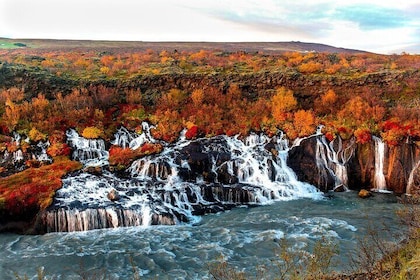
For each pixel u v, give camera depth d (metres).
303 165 39.25
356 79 51.06
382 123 41.31
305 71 55.47
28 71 50.25
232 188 34.31
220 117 45.81
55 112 44.38
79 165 36.97
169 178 35.44
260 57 68.44
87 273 21.45
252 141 42.06
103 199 30.52
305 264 20.61
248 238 25.97
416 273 15.82
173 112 46.09
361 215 30.22
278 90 49.81
